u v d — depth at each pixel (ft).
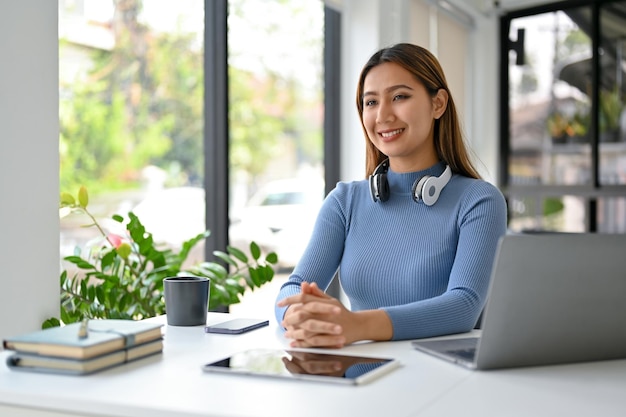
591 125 16.80
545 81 17.52
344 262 6.30
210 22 10.80
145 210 18.86
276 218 19.31
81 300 7.68
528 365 4.32
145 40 22.08
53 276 6.72
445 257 5.90
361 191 6.52
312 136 29.12
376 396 3.65
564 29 17.19
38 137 6.55
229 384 3.86
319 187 15.99
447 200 6.08
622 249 4.29
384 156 6.65
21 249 6.39
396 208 6.24
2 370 4.19
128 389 3.77
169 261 8.58
